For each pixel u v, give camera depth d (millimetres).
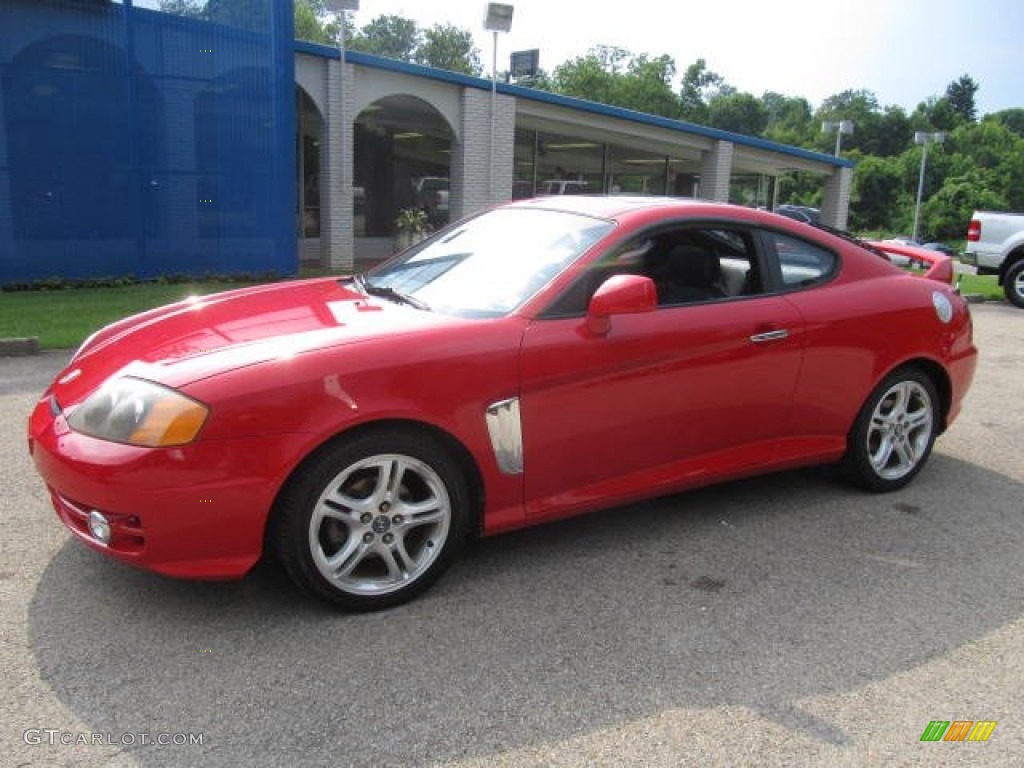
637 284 3285
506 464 3303
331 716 2520
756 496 4469
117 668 2723
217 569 2875
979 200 69562
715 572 3557
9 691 2586
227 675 2705
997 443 5629
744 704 2648
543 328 3354
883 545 3889
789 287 4094
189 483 2764
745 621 3158
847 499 4465
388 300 3717
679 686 2730
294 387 2873
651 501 4359
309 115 16656
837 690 2740
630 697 2662
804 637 3061
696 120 91125
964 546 3906
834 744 2477
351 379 2955
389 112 17406
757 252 4031
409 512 3150
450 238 4270
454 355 3139
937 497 4547
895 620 3205
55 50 10836
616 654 2904
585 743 2439
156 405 2787
